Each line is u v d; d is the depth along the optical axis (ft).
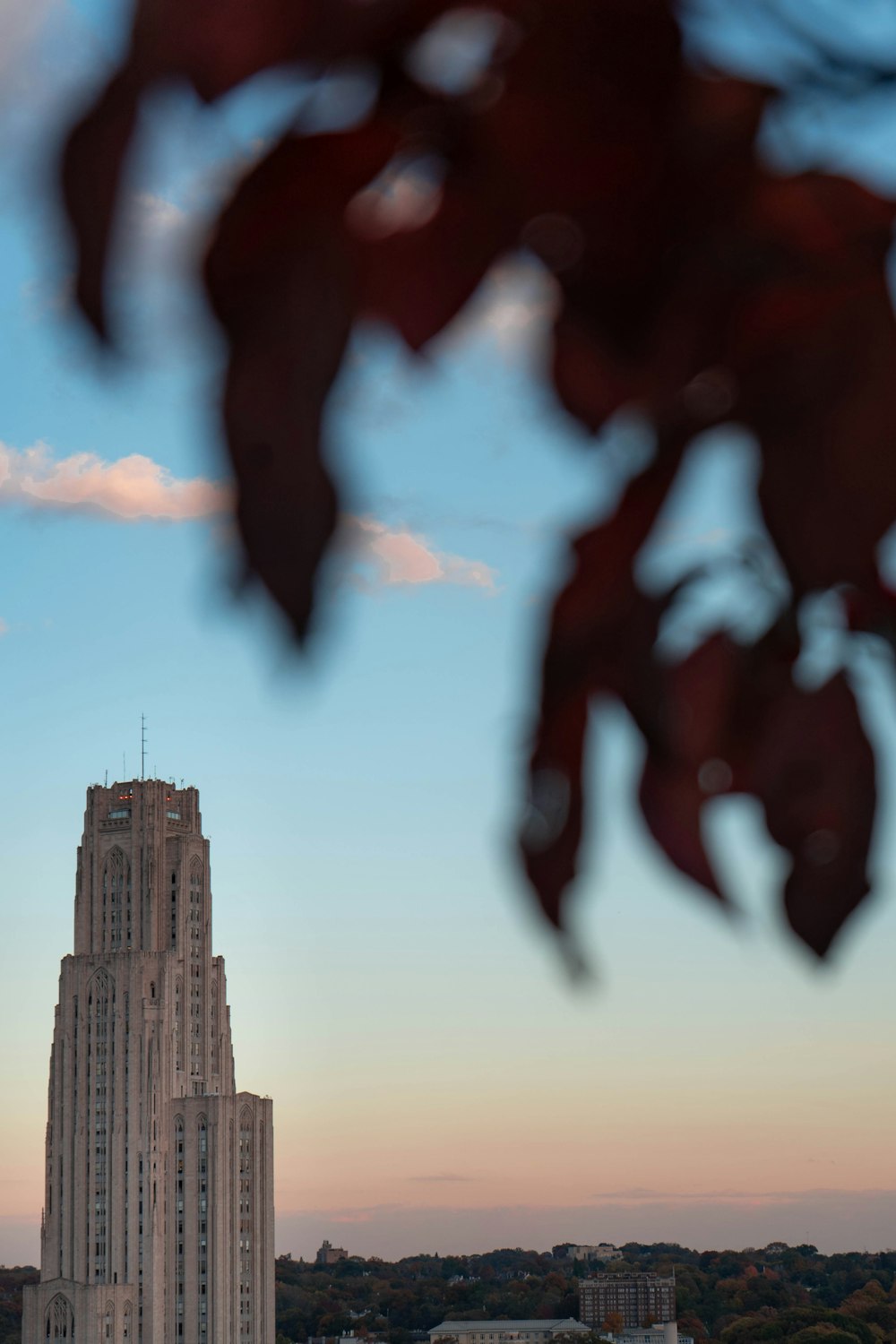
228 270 26.40
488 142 28.25
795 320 29.45
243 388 26.18
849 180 29.66
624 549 30.83
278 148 27.20
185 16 25.08
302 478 26.09
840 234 29.37
